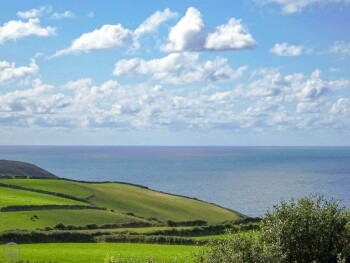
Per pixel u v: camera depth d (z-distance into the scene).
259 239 43.44
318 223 45.34
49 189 145.50
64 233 88.06
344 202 193.88
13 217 99.12
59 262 66.12
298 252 44.84
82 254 72.19
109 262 46.66
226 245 40.50
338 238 45.72
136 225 109.25
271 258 39.97
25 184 148.50
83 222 103.88
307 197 48.50
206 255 40.59
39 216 103.25
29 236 84.25
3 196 120.88
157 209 141.12
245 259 39.25
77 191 149.62
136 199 151.75
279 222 45.22
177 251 77.19
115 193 156.62
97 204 137.62
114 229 101.75
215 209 149.25
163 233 100.31
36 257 68.50
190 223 120.00
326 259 44.69
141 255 71.50
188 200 159.50
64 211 111.25
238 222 122.75
